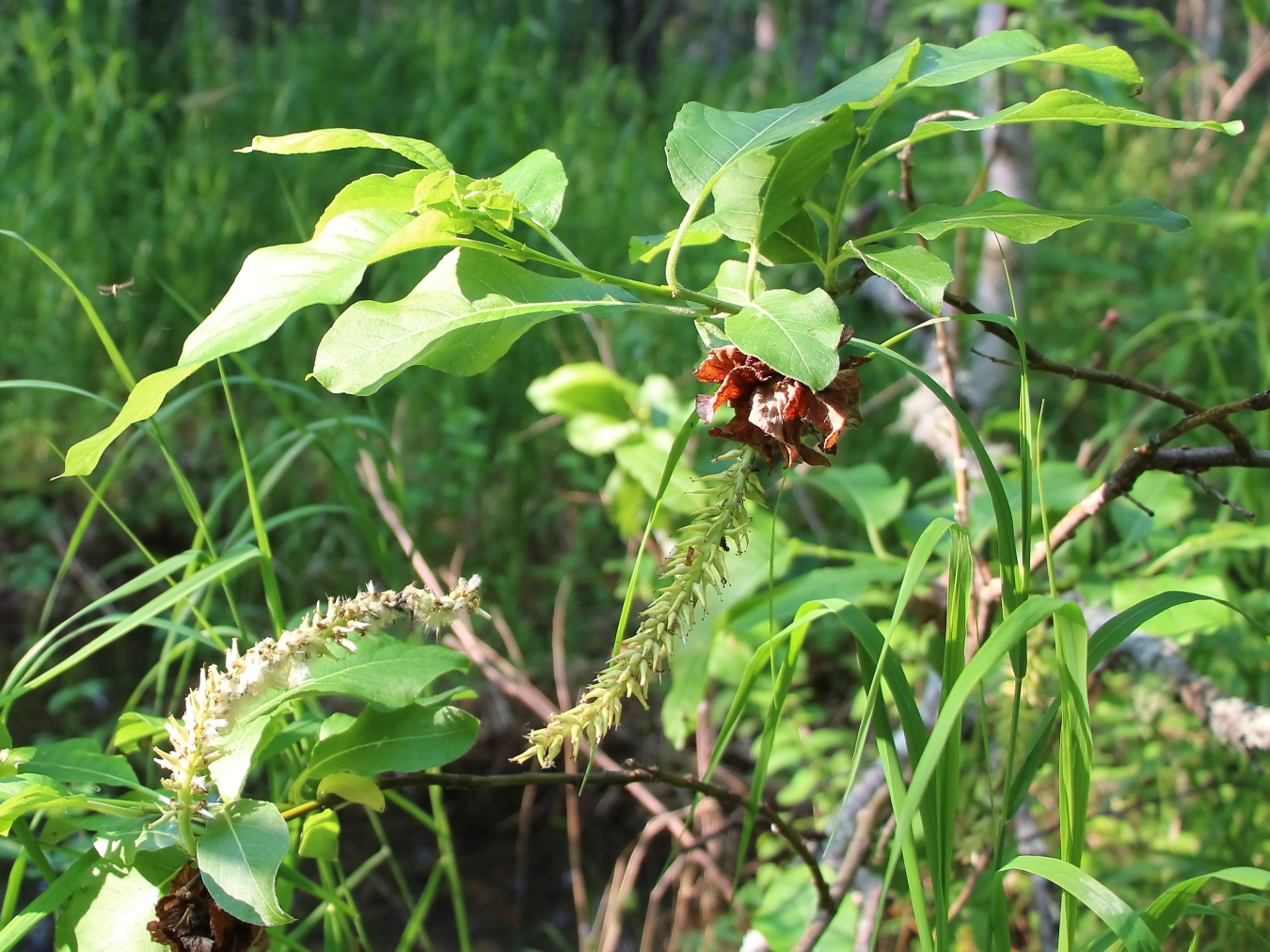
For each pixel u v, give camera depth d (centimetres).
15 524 152
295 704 45
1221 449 45
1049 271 160
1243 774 68
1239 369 130
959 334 87
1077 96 33
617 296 34
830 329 30
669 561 33
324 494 152
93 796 40
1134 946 31
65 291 170
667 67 265
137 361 169
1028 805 70
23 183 186
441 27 238
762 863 88
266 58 229
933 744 30
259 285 32
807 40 240
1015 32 36
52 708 120
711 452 122
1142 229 170
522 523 150
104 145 194
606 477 147
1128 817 78
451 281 33
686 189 35
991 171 89
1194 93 199
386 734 41
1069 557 70
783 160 35
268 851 35
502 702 129
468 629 80
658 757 122
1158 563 62
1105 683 79
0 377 164
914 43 34
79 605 145
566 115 205
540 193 36
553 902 115
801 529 135
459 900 60
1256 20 65
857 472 72
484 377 164
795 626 37
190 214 180
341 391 31
